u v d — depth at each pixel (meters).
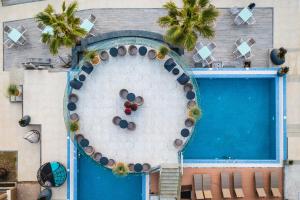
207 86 30.19
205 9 25.34
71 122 27.55
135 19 30.36
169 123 28.05
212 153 30.22
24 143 29.80
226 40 30.28
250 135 30.27
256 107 30.23
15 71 30.22
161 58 27.61
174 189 27.78
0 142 29.91
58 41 25.80
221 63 29.31
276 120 29.11
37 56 30.47
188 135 27.59
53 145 28.75
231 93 30.23
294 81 29.83
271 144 30.03
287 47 30.19
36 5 30.48
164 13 30.33
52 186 28.25
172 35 25.61
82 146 27.44
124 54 27.88
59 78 28.69
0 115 29.97
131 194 29.72
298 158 29.38
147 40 28.11
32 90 28.70
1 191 28.78
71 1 30.45
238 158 30.19
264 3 30.30
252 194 28.95
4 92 30.06
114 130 28.09
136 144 28.05
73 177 28.50
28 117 28.47
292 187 28.92
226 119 30.25
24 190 29.52
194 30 26.80
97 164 27.67
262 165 28.91
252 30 30.30
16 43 29.88
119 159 28.02
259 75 28.97
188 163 28.91
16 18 30.59
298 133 29.58
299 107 29.70
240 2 30.25
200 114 27.41
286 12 30.23
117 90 28.12
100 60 27.97
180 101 28.06
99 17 30.34
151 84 28.06
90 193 29.66
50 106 28.75
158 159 27.98
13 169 29.81
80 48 28.22
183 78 27.33
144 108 28.06
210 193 28.45
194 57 29.38
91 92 28.08
